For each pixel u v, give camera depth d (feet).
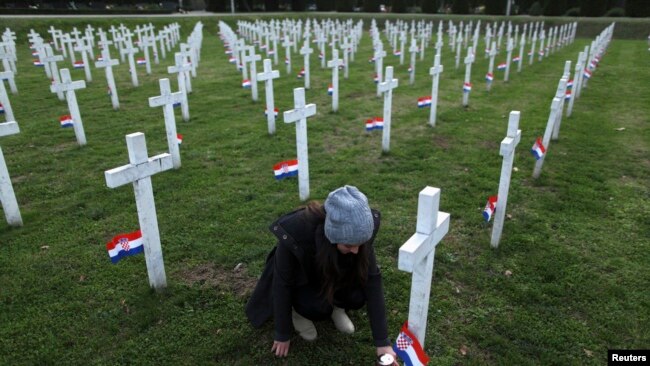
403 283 11.60
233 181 18.01
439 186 17.58
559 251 13.06
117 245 9.96
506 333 9.97
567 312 10.63
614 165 19.79
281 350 8.96
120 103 32.07
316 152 21.45
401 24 84.64
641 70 45.83
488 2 112.57
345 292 8.70
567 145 22.22
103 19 85.56
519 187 17.46
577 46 70.54
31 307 10.76
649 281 11.77
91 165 19.93
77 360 9.24
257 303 9.59
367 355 9.27
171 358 9.29
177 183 17.70
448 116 27.73
